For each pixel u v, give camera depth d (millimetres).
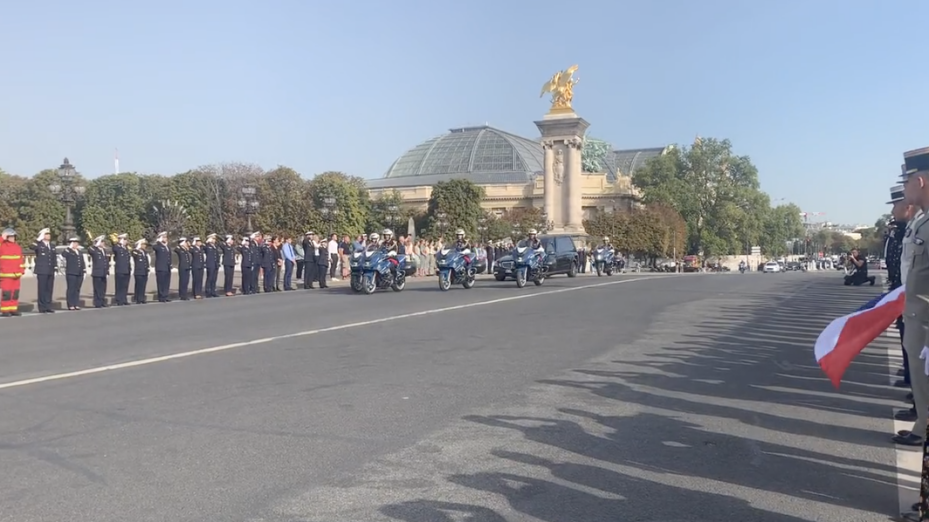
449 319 17859
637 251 103750
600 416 8125
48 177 88688
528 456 6629
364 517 5160
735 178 121000
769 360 12008
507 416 8070
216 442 7000
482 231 87750
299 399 8836
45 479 5945
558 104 83062
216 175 89375
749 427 7746
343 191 88625
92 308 23562
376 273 27812
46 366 11312
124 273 24844
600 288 30656
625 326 16516
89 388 9516
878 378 10578
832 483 6020
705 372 10867
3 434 7285
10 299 21000
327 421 7789
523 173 141250
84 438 7137
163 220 85938
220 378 10172
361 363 11398
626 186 127500
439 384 9781
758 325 16938
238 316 19266
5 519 5094
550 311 19984
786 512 5395
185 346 13422
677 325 16797
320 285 33344
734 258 124938
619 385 9836
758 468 6387
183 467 6250
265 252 30500
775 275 58875
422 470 6203
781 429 7684
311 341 13938
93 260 23953
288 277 32344
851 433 7551
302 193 87562
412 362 11508
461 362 11516
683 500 5594
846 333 6699
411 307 21250
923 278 6270
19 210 89188
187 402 8680
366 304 22594
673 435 7398
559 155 82562
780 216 144125
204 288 30906
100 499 5492
